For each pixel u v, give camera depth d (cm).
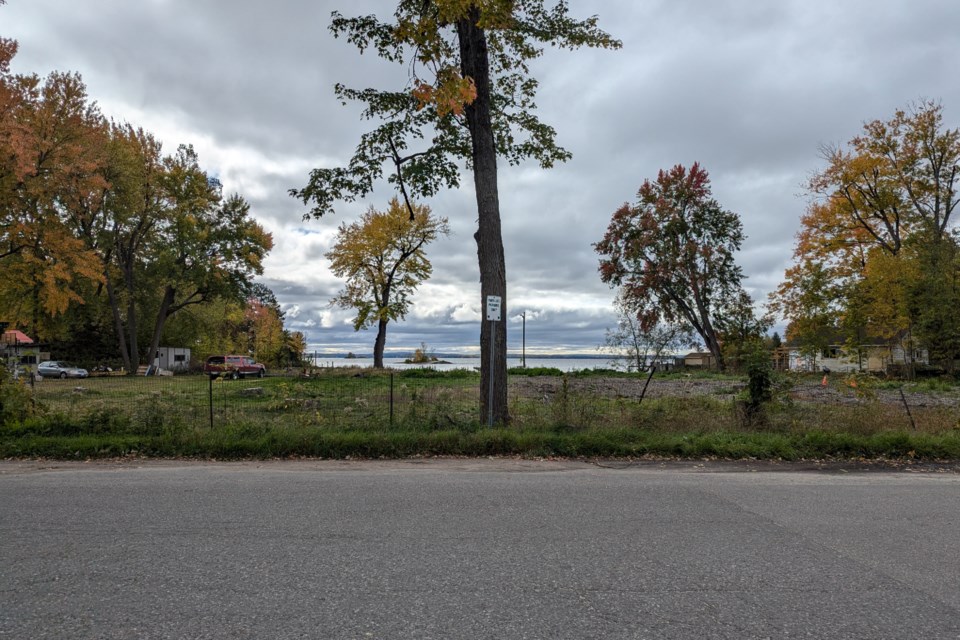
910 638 301
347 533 461
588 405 1120
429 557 408
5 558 396
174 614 313
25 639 283
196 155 4731
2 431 913
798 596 352
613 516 529
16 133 2658
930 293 3378
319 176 1166
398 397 1697
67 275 3278
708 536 472
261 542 436
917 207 3831
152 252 4734
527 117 1286
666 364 4684
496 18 852
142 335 5356
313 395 1812
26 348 4709
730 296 4434
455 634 294
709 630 304
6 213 3081
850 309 3934
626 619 315
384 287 4575
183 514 513
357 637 289
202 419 1133
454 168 1220
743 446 904
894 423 1075
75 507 536
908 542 468
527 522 502
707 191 4441
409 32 847
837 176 3928
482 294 1096
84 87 3362
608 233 4662
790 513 555
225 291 4869
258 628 298
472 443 887
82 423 935
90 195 3812
